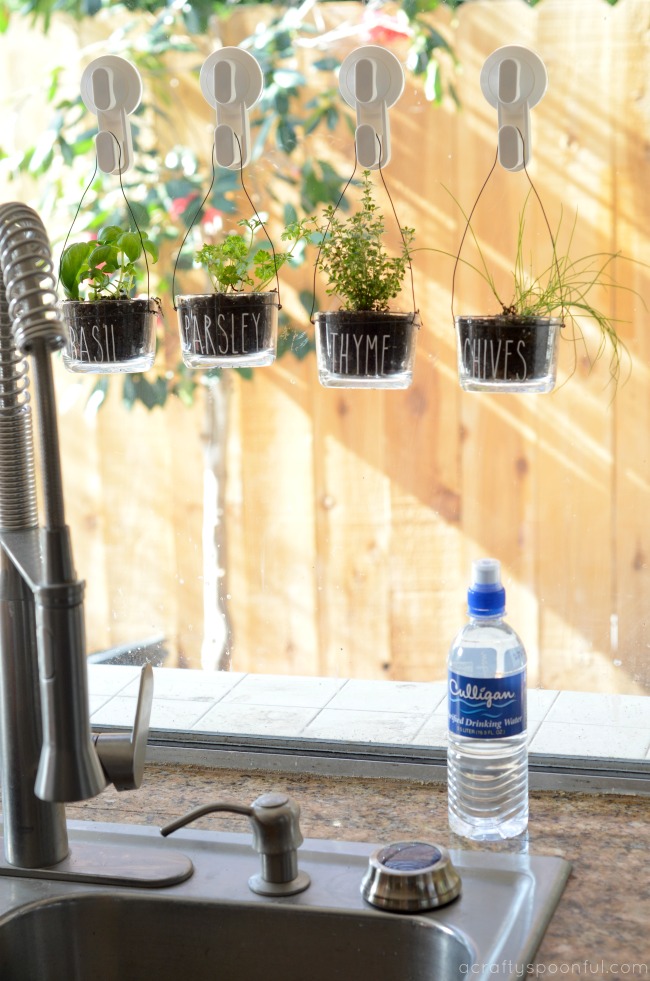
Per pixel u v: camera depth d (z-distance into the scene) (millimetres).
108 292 1277
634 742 1262
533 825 1162
